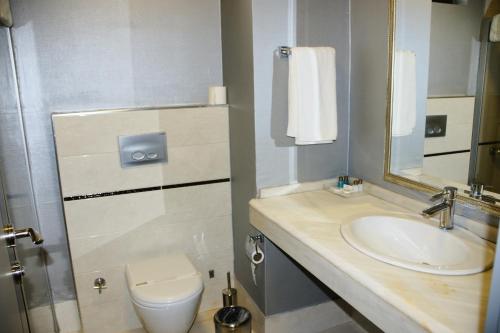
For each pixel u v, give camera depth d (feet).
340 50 6.76
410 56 5.64
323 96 6.29
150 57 7.42
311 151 6.92
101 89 7.23
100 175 7.14
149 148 7.33
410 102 5.71
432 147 5.41
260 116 6.48
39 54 6.78
